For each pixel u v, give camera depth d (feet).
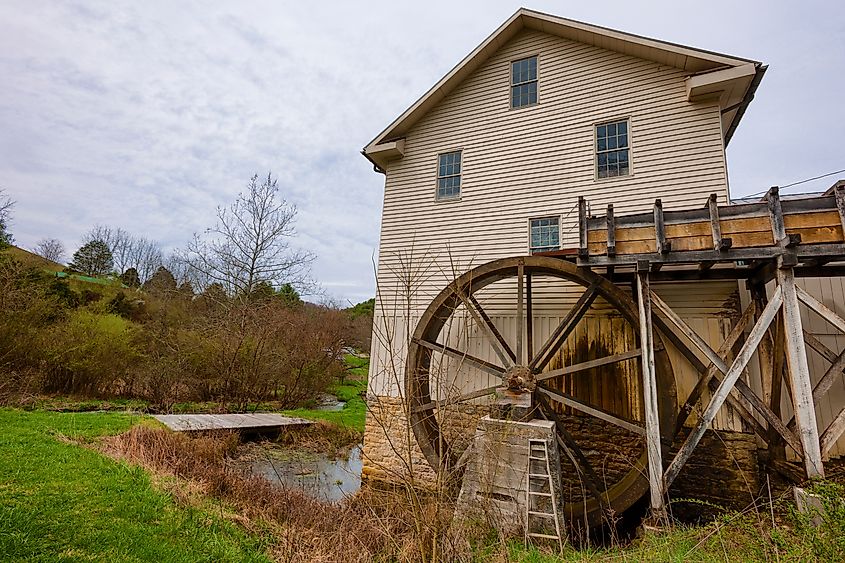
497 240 28.19
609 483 22.68
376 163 34.17
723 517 13.19
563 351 24.86
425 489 16.94
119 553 12.28
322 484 28.30
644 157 25.07
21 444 22.18
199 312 70.49
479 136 30.27
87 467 19.49
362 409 58.08
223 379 55.11
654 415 17.20
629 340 23.70
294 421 42.80
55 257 134.92
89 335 50.08
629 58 26.53
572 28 27.27
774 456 19.84
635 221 18.92
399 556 12.34
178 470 22.36
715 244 17.21
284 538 15.19
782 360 19.25
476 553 13.88
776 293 16.38
